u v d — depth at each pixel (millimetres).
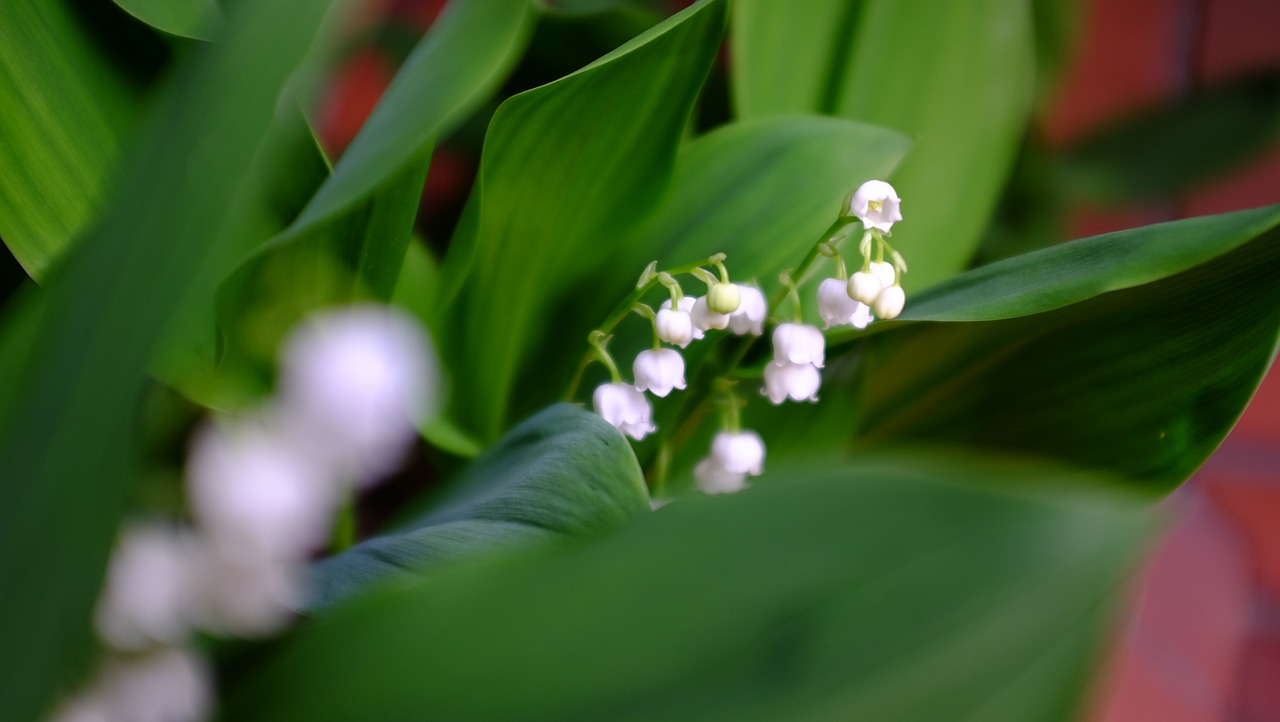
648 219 382
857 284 354
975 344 381
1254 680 510
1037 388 376
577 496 308
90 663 198
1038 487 203
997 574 192
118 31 354
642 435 365
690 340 363
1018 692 189
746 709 201
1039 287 345
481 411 387
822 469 217
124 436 199
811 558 206
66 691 194
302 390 159
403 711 223
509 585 229
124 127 349
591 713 209
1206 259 333
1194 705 482
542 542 303
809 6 430
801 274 371
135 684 207
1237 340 355
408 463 392
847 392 388
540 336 389
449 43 313
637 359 363
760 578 209
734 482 373
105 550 190
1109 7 566
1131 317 364
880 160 390
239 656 244
